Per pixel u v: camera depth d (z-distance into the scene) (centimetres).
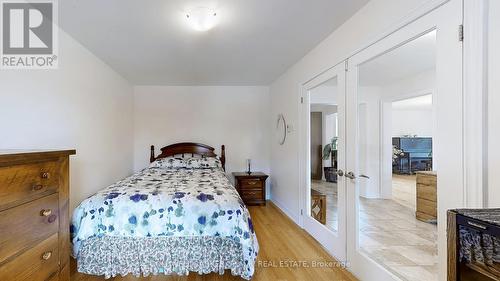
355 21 217
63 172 134
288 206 390
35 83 212
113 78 379
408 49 168
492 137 117
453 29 133
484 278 75
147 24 235
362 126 214
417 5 153
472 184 124
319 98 293
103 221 212
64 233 134
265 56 328
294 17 224
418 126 165
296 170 353
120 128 407
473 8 123
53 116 234
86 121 293
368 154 209
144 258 211
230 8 208
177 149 474
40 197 115
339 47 243
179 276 219
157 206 217
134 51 304
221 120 495
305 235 311
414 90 166
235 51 309
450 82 134
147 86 481
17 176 102
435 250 157
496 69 115
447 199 137
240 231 212
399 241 183
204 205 220
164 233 213
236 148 497
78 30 247
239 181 452
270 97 497
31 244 109
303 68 330
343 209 238
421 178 166
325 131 280
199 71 395
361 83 214
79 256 208
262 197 455
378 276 189
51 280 123
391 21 175
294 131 362
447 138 136
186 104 489
